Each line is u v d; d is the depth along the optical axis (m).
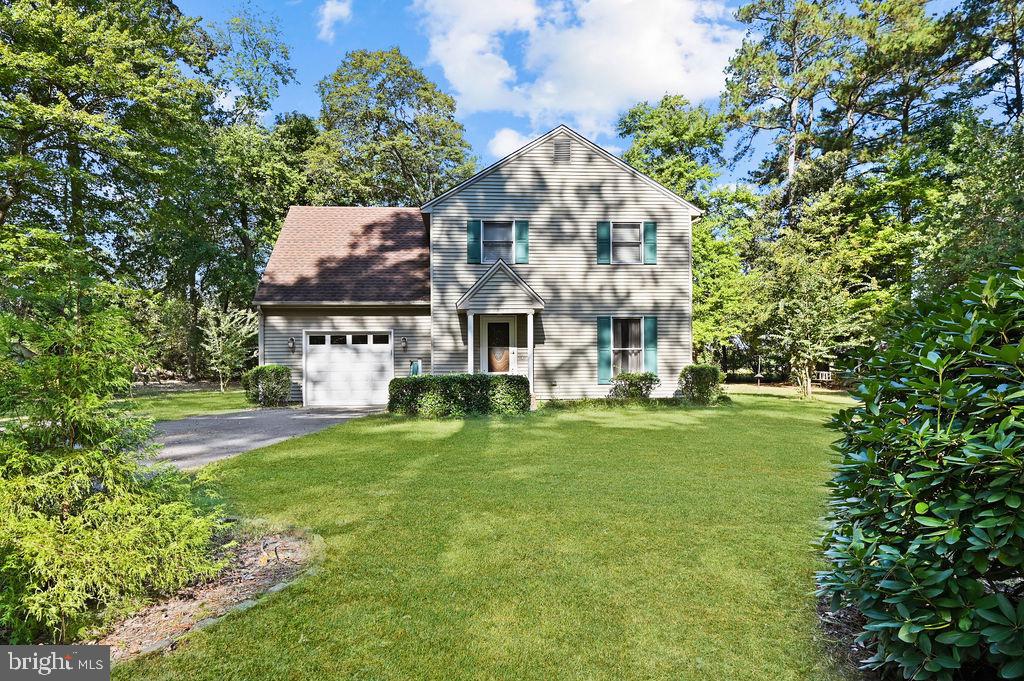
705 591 3.16
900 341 2.81
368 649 2.56
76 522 2.79
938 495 2.14
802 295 16.56
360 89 31.05
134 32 14.32
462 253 14.79
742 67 24.94
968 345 2.21
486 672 2.38
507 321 14.83
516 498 5.14
